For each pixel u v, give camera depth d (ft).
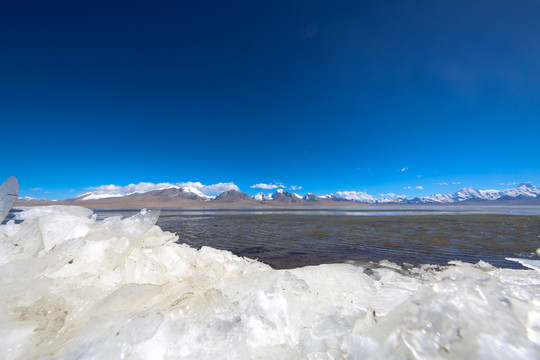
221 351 5.63
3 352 4.91
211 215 135.44
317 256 25.48
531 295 6.01
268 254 26.61
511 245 31.27
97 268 8.46
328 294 9.42
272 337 6.29
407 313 6.07
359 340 5.75
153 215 11.76
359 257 24.77
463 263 21.63
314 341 6.10
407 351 4.99
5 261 7.86
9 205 9.34
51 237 9.20
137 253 9.83
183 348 5.59
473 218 95.30
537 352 4.43
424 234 44.29
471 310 5.57
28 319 5.80
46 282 7.19
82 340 5.31
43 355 4.95
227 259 12.75
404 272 18.03
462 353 4.63
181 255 11.34
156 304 7.34
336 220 88.28
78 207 12.48
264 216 122.01
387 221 81.00
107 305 6.61
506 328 4.97
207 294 8.30
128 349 5.15
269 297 8.04
